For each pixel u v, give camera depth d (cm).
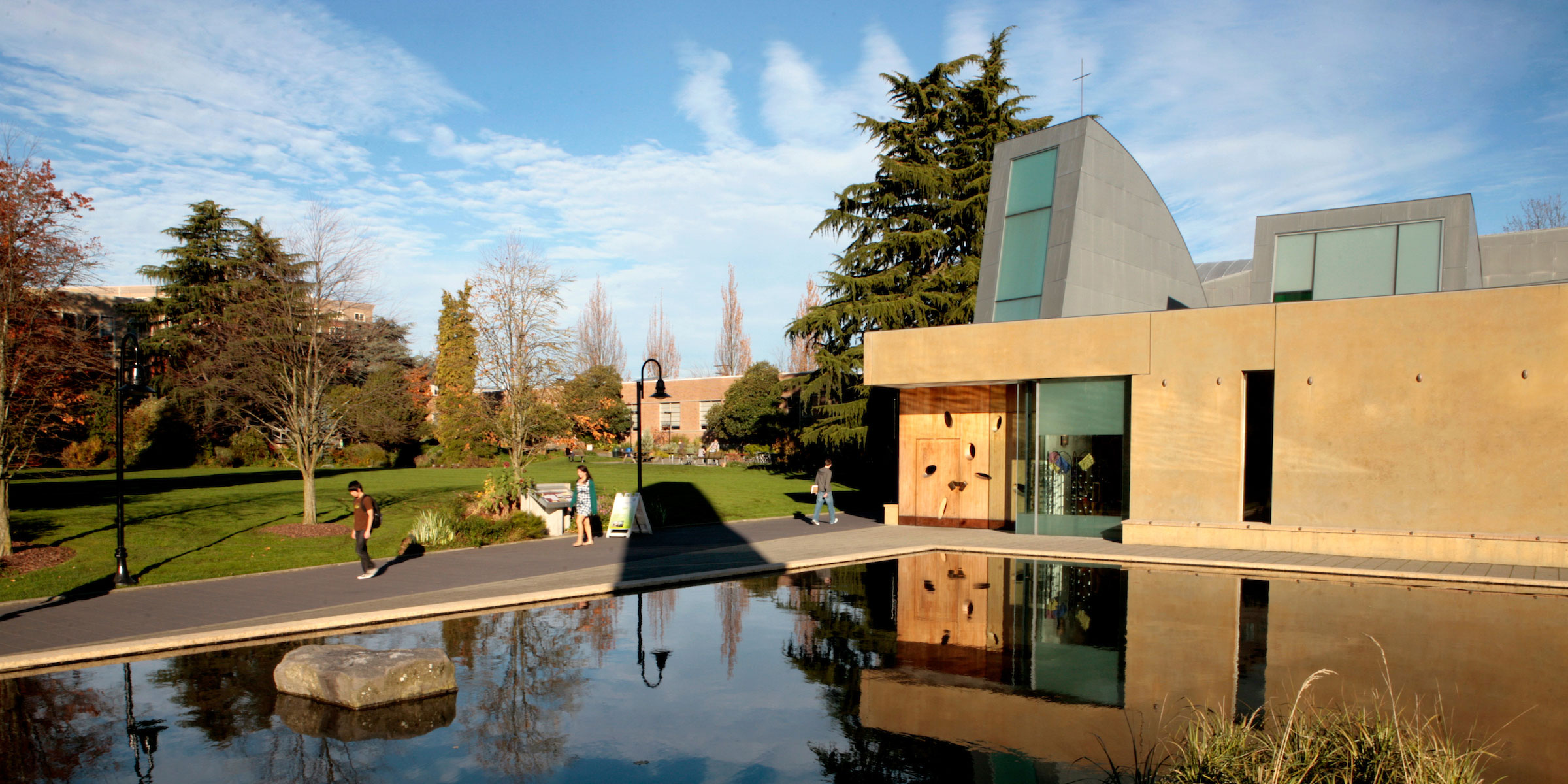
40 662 832
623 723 665
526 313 2681
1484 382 1388
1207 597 1146
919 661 838
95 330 1977
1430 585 1226
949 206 2955
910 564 1477
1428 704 668
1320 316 1515
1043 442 1825
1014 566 1445
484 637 948
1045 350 1775
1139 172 2136
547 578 1276
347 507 2162
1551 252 2291
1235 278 2753
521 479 1927
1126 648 874
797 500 2745
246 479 2992
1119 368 1698
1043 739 614
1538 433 1348
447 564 1421
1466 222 1753
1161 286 2180
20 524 1689
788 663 835
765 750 603
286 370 1853
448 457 4200
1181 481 1634
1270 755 514
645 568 1377
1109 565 1447
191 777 563
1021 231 2064
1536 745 579
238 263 1894
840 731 640
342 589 1194
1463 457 1402
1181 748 588
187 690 757
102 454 3603
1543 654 824
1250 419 1947
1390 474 1459
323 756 600
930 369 1902
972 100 3036
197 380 1991
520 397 2652
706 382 5669
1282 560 1415
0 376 1372
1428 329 1430
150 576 1287
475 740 631
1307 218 1914
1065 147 2002
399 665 725
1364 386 1480
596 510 1856
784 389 4578
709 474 3772
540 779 556
